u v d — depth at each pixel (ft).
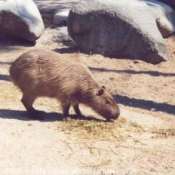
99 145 29.09
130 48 50.75
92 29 51.60
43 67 31.83
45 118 32.86
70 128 31.24
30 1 54.70
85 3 52.47
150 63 50.42
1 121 31.55
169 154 28.55
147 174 26.00
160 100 40.93
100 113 32.68
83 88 32.22
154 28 51.65
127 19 50.75
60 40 55.11
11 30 53.36
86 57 50.65
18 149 27.71
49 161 26.61
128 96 41.45
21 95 38.01
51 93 32.19
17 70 32.17
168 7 59.26
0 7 52.26
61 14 60.03
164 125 34.17
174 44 56.18
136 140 30.35
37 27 53.36
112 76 46.19
